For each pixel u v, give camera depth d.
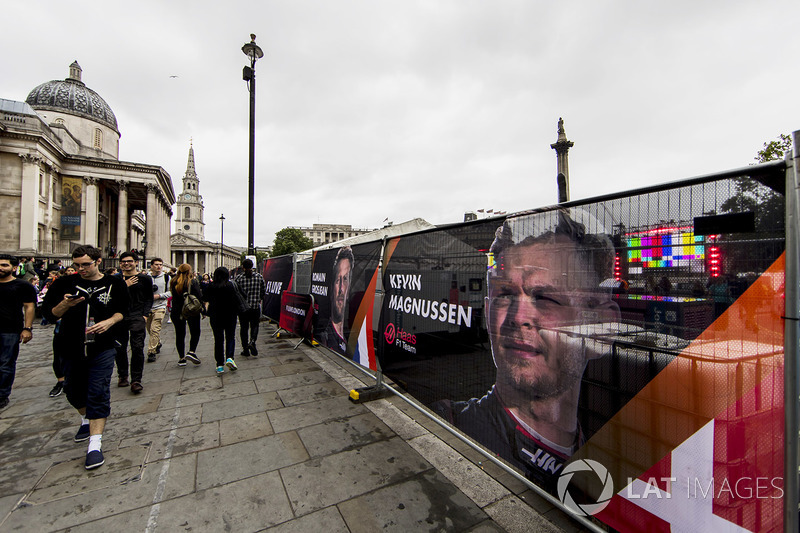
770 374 1.22
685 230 1.46
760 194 1.24
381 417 3.63
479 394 2.54
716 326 1.36
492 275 2.42
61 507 2.24
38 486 2.46
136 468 2.69
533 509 2.27
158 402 4.03
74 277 3.01
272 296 9.10
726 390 1.33
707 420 1.38
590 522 1.82
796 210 1.14
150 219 46.53
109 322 2.90
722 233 1.34
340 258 5.26
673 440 1.49
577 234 1.88
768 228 1.22
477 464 2.78
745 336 1.28
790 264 1.15
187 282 5.50
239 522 2.12
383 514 2.20
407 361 3.46
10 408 3.87
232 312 5.25
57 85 48.03
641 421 1.60
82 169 42.16
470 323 2.63
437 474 2.64
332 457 2.86
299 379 4.88
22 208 34.12
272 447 3.01
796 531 1.16
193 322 5.63
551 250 2.01
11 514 2.16
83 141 48.16
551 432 2.01
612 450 1.71
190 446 3.03
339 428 3.38
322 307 5.90
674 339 1.48
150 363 5.79
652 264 1.56
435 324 3.04
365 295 4.41
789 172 1.15
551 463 2.02
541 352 2.07
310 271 6.69
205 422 3.50
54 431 3.33
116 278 3.13
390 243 3.83
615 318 1.70
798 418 1.15
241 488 2.45
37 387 4.56
